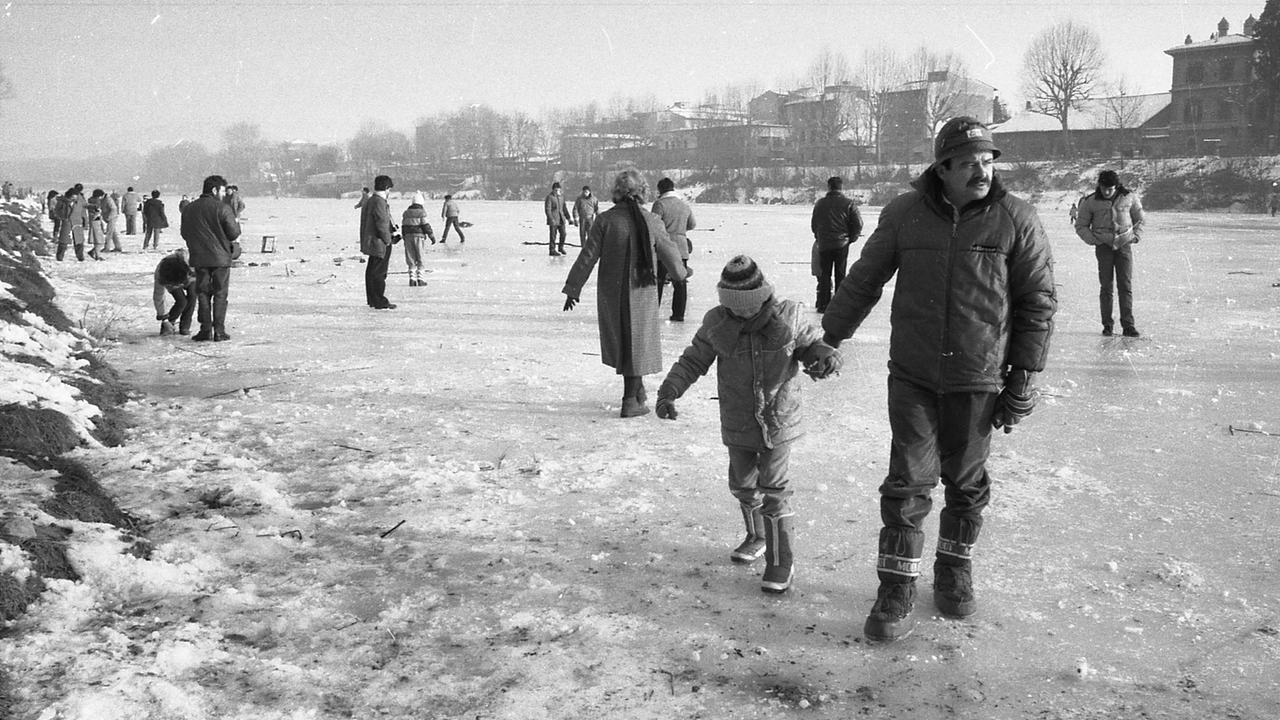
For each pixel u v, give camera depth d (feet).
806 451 22.11
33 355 26.86
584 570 15.31
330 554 15.97
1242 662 12.27
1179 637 12.97
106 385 27.40
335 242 107.86
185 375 31.09
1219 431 23.56
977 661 12.42
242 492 18.56
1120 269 37.60
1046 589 14.56
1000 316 12.76
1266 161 220.64
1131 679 11.91
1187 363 32.45
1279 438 22.84
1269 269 69.92
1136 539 16.52
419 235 58.59
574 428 24.27
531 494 19.11
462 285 59.36
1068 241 105.70
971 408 12.95
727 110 431.84
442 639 12.96
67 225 77.25
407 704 11.31
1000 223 12.60
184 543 15.64
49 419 20.65
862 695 11.59
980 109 352.90
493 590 14.56
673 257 25.20
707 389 29.09
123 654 11.84
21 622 12.28
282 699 11.31
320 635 13.01
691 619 13.60
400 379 30.35
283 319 44.32
